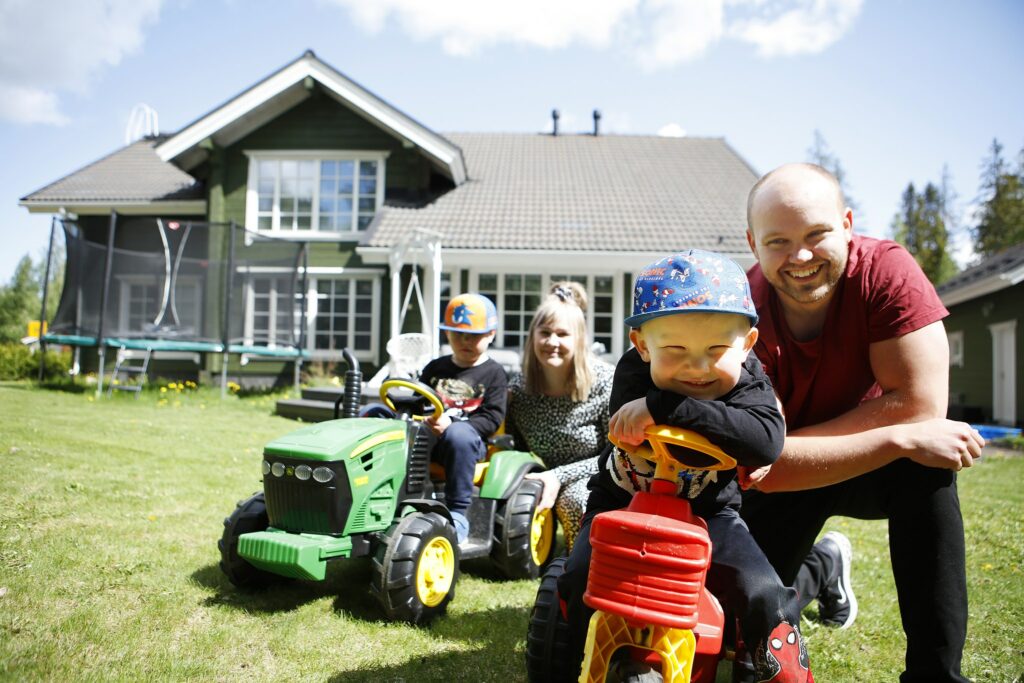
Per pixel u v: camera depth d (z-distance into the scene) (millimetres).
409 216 15812
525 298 15711
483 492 4109
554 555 4648
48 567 3539
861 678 2820
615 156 20312
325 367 16375
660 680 1695
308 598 3559
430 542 3391
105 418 8930
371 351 16422
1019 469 9117
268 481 3443
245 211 16953
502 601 3707
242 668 2721
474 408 4348
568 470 4430
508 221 15711
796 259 2326
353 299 16562
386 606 3238
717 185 18500
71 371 16625
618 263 14617
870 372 2566
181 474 5949
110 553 3850
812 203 2316
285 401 11492
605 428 4551
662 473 1929
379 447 3562
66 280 12711
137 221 15391
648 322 1862
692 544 1676
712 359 1822
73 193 17953
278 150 17031
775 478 2373
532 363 4480
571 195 17438
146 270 13703
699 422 1782
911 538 2273
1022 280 15391
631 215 16375
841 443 2291
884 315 2377
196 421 9656
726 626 2119
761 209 2414
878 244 2523
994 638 3205
